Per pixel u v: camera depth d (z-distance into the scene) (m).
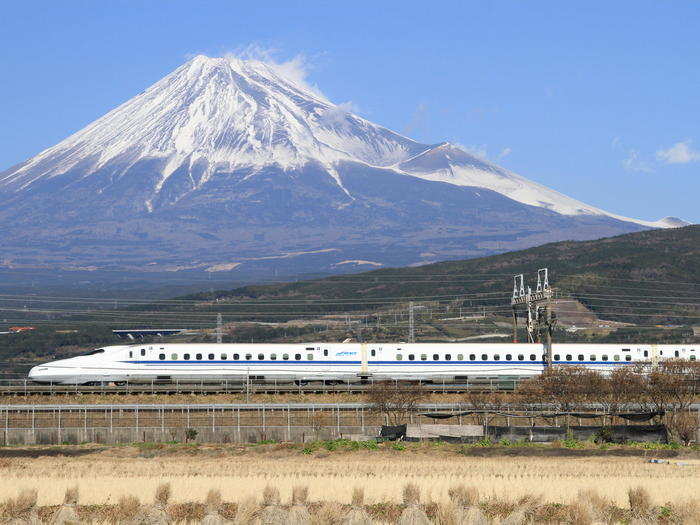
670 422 105.62
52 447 101.38
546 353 128.50
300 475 81.06
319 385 123.12
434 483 74.19
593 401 110.50
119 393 117.44
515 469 84.94
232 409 110.81
